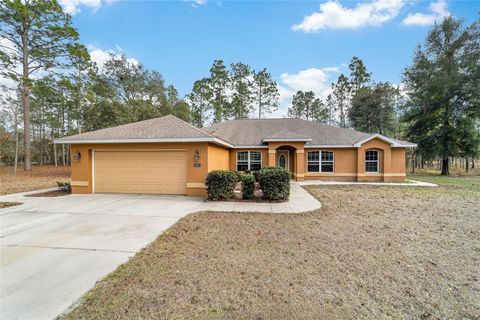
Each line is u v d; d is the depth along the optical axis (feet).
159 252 15.48
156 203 31.01
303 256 15.08
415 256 15.16
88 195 36.86
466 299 10.66
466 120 74.43
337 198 35.24
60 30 71.05
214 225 21.67
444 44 78.13
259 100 134.00
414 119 86.99
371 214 25.93
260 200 32.83
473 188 45.57
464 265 13.97
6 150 93.56
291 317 9.29
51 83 75.97
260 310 9.68
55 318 9.12
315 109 150.51
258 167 59.11
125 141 35.91
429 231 20.21
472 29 72.59
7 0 62.85
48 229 20.18
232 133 64.75
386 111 102.42
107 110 82.07
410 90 87.30
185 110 102.58
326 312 9.62
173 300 10.30
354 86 131.44
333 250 16.11
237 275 12.57
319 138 59.82
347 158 57.36
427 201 33.09
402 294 10.98
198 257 14.80
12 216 24.48
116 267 13.35
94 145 38.17
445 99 76.33
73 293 10.78
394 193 40.01
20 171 81.05
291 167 60.70
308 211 27.12
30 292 10.84
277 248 16.39
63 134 112.47
